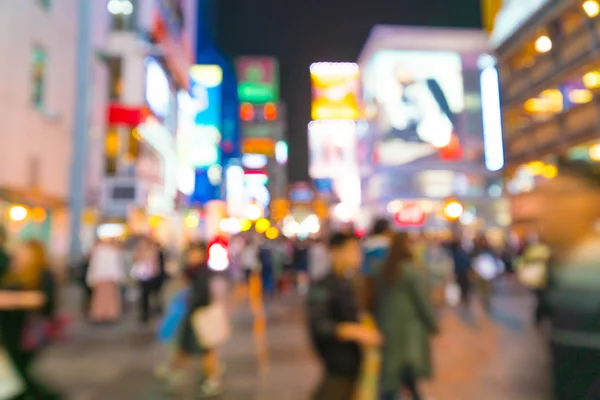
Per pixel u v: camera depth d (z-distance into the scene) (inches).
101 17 1070.4
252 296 681.6
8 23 725.3
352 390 135.6
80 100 951.0
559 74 1267.2
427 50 2652.6
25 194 730.8
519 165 1465.3
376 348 182.9
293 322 453.7
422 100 2600.9
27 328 175.3
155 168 1359.5
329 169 3164.4
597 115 1111.6
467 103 2615.7
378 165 2541.8
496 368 263.6
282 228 2297.0
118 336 391.9
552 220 95.2
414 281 175.6
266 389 242.8
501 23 1561.3
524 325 397.1
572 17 1230.3
